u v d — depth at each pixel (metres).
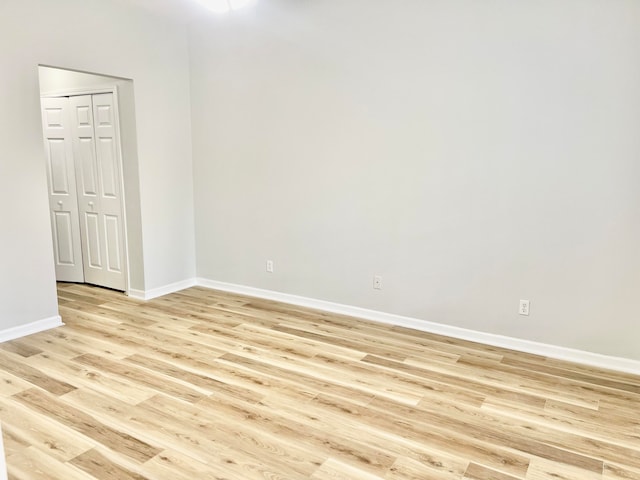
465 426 2.43
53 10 3.57
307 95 4.07
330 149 4.04
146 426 2.39
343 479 2.01
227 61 4.47
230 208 4.74
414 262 3.79
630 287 3.03
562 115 3.09
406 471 2.07
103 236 4.79
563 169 3.13
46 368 3.03
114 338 3.57
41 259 3.67
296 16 4.01
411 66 3.57
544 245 3.27
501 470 2.08
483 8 3.25
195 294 4.79
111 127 4.46
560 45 3.04
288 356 3.28
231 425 2.41
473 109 3.38
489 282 3.50
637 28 2.81
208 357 3.25
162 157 4.59
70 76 4.62
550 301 3.29
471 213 3.49
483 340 3.58
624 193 2.97
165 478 2.00
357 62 3.79
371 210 3.92
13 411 2.51
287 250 4.45
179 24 4.59
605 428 2.43
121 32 4.07
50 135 4.86
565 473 2.07
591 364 3.20
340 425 2.43
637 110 2.88
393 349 3.43
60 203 4.96
